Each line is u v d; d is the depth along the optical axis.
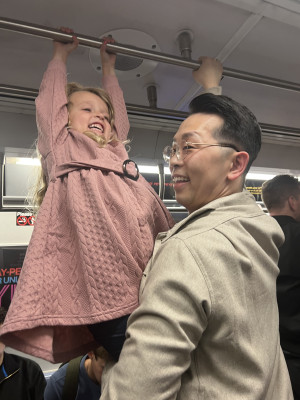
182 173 0.76
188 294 0.54
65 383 1.11
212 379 0.58
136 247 0.71
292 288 1.27
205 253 0.57
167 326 0.52
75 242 0.70
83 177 0.76
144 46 1.27
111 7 1.08
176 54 1.34
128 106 1.47
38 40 1.17
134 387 0.49
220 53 1.36
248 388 0.56
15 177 1.72
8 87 1.30
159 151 1.87
